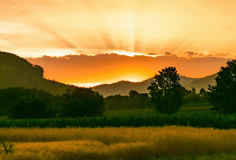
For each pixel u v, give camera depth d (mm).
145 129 27188
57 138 23688
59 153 15617
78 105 49875
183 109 82875
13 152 15047
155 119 37094
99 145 17844
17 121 39031
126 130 25953
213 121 34250
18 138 24062
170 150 17094
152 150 16828
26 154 14750
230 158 15539
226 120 33344
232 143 18125
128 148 16562
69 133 24438
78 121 38000
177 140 18047
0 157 14312
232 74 49625
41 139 23844
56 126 37625
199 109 79812
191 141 17953
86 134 23188
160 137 18906
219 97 49125
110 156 15984
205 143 17734
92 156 15711
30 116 54531
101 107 52594
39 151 15727
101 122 37812
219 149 17375
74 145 17438
